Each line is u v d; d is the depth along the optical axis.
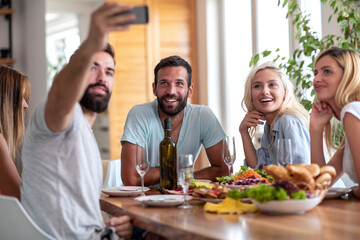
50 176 1.56
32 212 1.60
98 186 1.67
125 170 2.57
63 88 1.40
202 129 2.73
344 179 2.55
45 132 1.52
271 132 2.76
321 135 2.28
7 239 1.51
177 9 5.76
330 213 1.51
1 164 2.07
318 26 4.07
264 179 2.01
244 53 5.43
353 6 3.42
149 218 1.52
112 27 1.31
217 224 1.38
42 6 6.28
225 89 5.72
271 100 2.76
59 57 8.09
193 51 5.82
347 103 2.04
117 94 5.56
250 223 1.38
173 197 1.85
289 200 1.48
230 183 2.07
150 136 2.67
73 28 7.76
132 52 5.60
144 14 1.32
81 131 1.60
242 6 5.44
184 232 1.31
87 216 1.60
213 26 5.73
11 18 6.80
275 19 4.78
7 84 2.30
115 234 1.58
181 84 2.60
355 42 3.18
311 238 1.18
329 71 2.11
